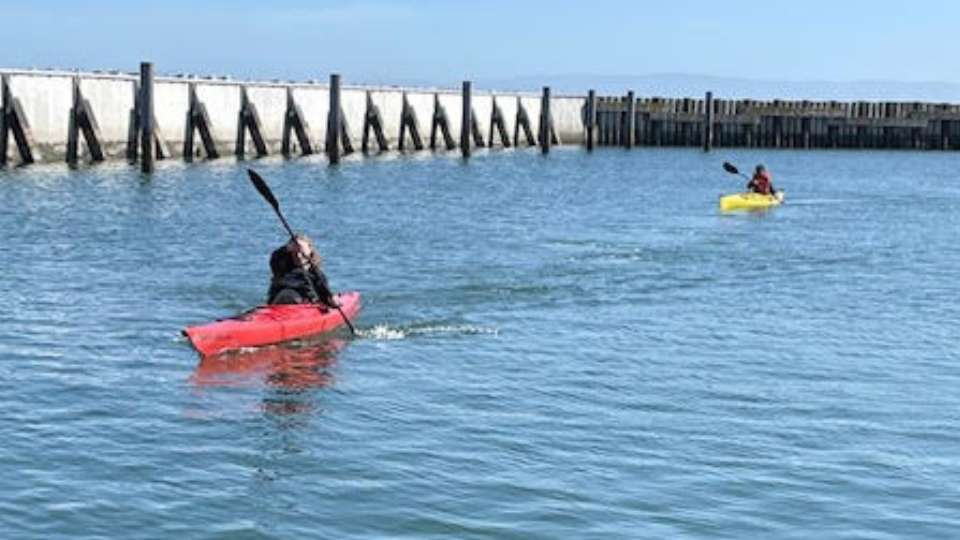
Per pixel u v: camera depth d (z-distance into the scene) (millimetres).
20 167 46812
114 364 16344
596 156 79625
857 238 34219
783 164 77375
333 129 58156
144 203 38469
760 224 37719
